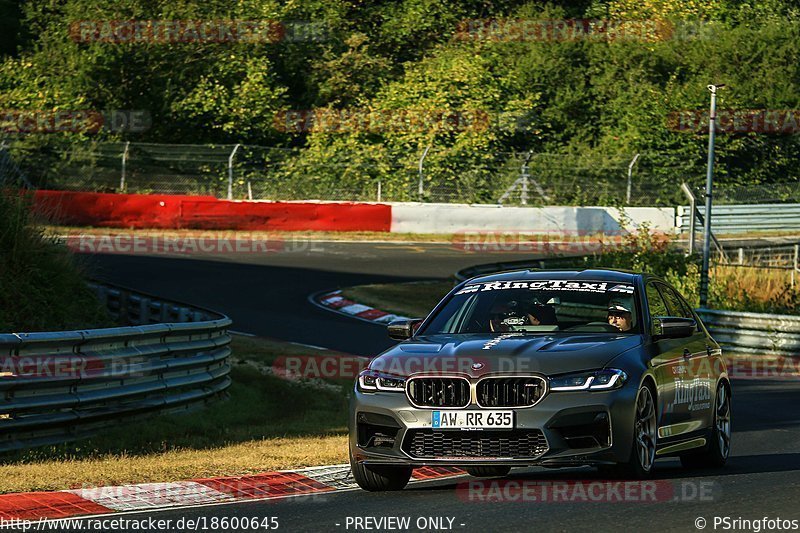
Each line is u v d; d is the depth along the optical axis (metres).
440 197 142.88
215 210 124.81
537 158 152.50
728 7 185.38
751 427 46.69
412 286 99.69
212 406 51.91
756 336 80.31
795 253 111.94
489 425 26.81
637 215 136.38
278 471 32.09
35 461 36.53
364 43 179.12
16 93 150.88
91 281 72.25
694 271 98.94
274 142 160.88
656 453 29.61
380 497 27.98
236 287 95.31
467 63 165.88
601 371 27.31
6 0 169.00
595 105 169.12
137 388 44.91
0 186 65.50
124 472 31.33
